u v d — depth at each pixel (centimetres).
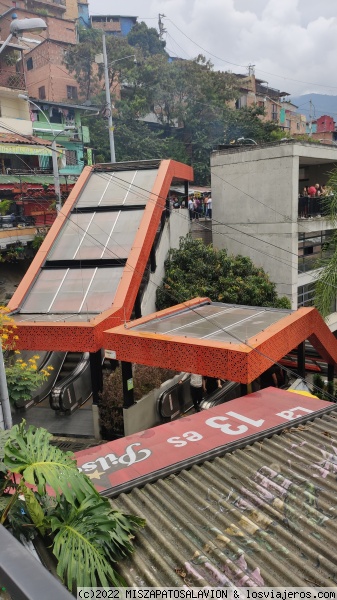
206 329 1106
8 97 2683
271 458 554
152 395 1283
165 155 3359
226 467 533
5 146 2258
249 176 1911
